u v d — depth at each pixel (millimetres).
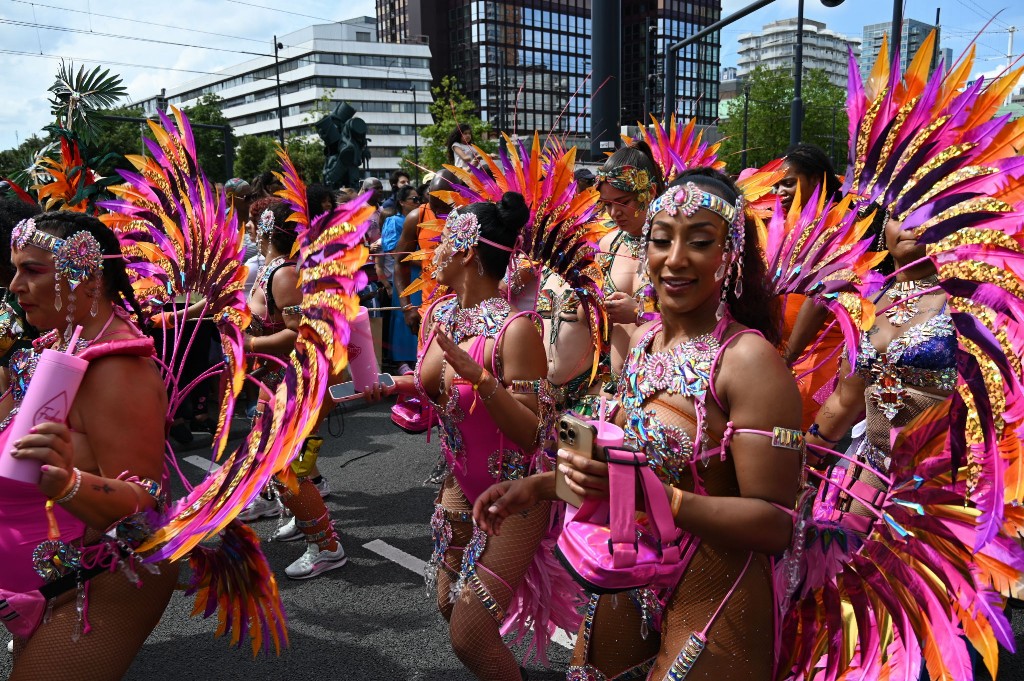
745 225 1738
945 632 1765
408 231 6094
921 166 2133
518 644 3197
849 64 2342
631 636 1972
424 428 2857
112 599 1973
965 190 1993
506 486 1781
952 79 2082
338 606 3600
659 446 1695
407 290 3330
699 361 1654
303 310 2162
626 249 3432
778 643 1780
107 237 2133
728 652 1740
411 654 3199
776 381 1584
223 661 3166
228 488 2109
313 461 3789
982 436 1828
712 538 1575
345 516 4695
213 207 2695
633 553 1567
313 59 125562
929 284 2504
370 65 129125
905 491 1992
